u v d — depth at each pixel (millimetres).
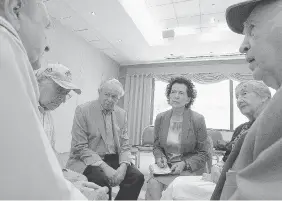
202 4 3303
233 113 5168
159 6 3484
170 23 3988
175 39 4504
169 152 1398
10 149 211
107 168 1200
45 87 964
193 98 1483
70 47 4012
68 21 3686
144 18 3816
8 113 219
